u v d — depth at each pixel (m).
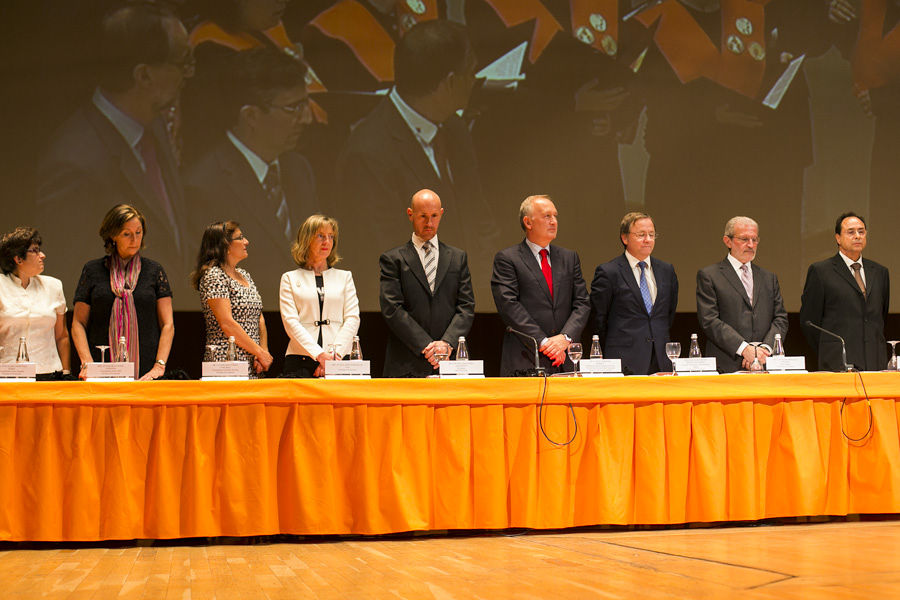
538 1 5.35
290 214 5.11
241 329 3.45
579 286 3.74
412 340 3.46
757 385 3.15
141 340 3.39
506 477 2.97
